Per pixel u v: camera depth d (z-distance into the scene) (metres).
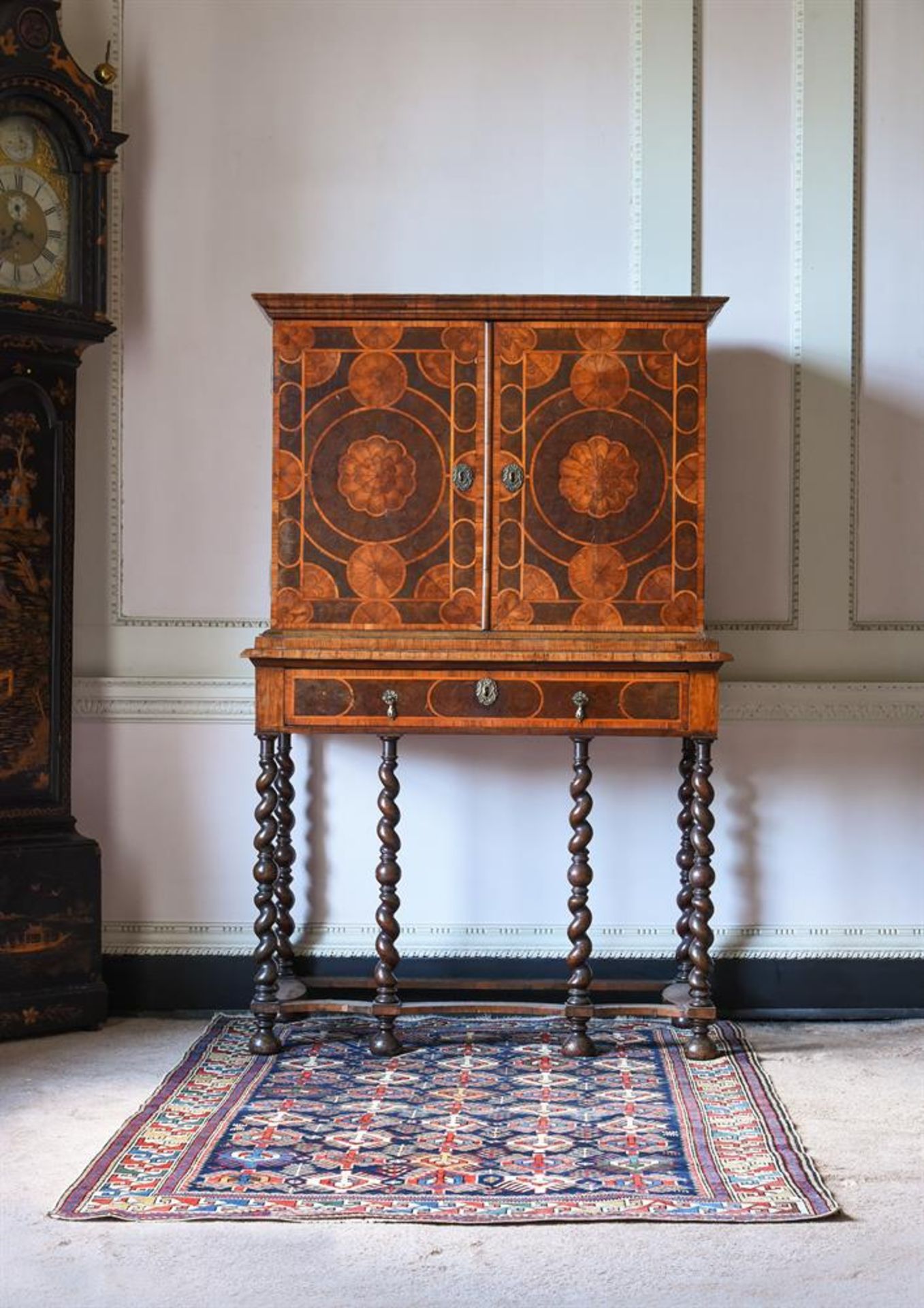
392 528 3.89
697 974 3.93
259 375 4.43
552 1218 2.86
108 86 4.37
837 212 4.41
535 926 4.42
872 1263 2.69
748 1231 2.83
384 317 3.88
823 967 4.42
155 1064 3.88
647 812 4.42
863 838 4.43
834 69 4.41
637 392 3.89
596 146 4.42
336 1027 4.19
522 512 3.88
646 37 4.39
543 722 3.82
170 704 4.39
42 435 4.21
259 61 4.41
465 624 3.89
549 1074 3.77
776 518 4.44
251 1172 3.08
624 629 3.89
